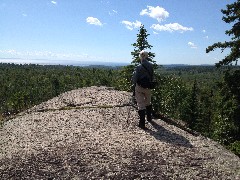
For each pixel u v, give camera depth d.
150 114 5.77
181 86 44.97
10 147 4.30
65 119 6.02
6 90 78.25
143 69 5.20
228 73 13.66
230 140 14.48
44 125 5.61
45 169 3.46
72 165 3.57
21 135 4.96
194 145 4.46
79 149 4.11
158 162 3.70
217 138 16.67
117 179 3.25
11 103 51.81
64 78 92.50
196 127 30.45
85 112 6.57
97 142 4.43
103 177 3.29
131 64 19.33
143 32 19.20
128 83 19.20
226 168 3.65
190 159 3.86
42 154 3.92
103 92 8.97
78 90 9.68
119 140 4.54
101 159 3.75
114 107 7.01
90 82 82.75
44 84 87.00
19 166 3.54
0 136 5.03
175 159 3.83
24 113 7.16
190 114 30.67
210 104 44.00
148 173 3.40
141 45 19.17
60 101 8.00
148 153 3.99
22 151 4.06
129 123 5.64
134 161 3.71
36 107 7.59
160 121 5.93
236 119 13.68
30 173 3.36
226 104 13.86
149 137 4.75
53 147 4.21
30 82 91.56
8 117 7.15
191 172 3.48
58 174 3.35
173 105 39.62
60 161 3.68
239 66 13.77
